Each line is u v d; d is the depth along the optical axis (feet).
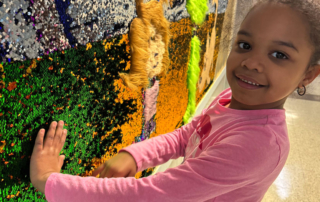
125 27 2.35
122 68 2.42
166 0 3.13
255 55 1.63
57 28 1.64
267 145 1.56
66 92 1.82
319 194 4.64
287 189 4.72
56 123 1.76
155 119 3.50
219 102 2.20
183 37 4.07
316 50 1.63
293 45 1.55
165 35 3.11
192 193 1.48
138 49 2.51
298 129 6.78
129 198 1.44
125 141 2.77
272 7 1.59
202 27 5.16
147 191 1.46
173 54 3.76
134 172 2.07
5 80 1.39
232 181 1.50
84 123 2.08
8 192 1.57
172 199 1.46
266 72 1.61
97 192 1.45
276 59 1.60
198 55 5.06
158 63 3.05
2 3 1.30
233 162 1.49
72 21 1.75
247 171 1.50
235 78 1.75
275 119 1.72
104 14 2.04
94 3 1.92
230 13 7.72
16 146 1.55
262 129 1.63
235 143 1.55
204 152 1.62
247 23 1.68
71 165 2.02
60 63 1.72
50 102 1.71
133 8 2.44
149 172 3.70
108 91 2.29
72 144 1.99
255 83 1.67
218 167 1.49
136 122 2.95
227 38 7.67
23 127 1.56
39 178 1.56
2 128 1.45
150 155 2.17
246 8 2.65
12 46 1.38
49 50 1.61
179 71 4.18
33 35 1.49
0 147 1.47
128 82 2.49
